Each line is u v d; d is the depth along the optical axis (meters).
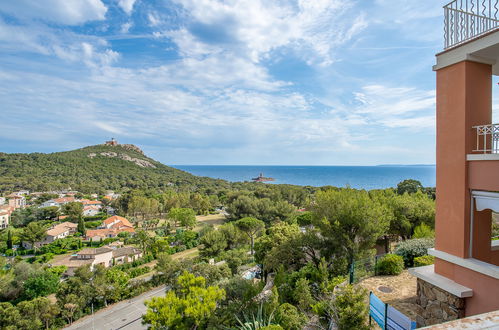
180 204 85.00
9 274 33.75
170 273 30.53
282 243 20.17
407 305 8.48
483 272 5.32
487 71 6.11
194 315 12.62
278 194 70.00
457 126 6.00
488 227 6.07
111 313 27.89
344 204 16.98
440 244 6.37
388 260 11.53
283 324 10.92
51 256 49.00
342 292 9.02
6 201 95.06
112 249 47.09
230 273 27.73
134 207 79.25
